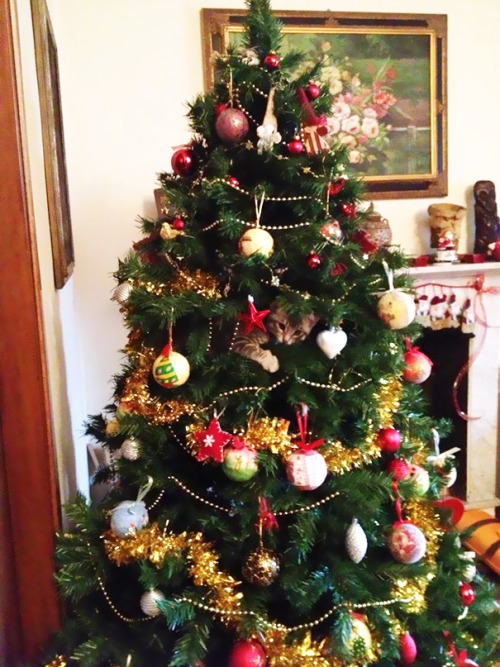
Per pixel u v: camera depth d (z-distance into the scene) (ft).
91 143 7.21
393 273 3.90
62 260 5.17
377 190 7.84
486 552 6.70
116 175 7.30
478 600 4.39
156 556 3.50
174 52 7.22
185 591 3.53
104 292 7.45
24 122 3.62
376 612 3.59
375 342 3.71
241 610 3.42
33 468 3.89
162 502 4.03
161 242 4.09
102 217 7.34
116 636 3.75
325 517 3.72
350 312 3.71
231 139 3.65
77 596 3.72
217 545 3.79
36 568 4.01
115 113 7.20
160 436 3.70
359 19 7.47
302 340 3.70
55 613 4.09
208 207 3.72
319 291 3.77
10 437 3.83
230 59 3.73
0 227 3.59
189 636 3.32
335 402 3.69
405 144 7.84
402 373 3.99
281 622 3.70
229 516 3.80
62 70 7.02
